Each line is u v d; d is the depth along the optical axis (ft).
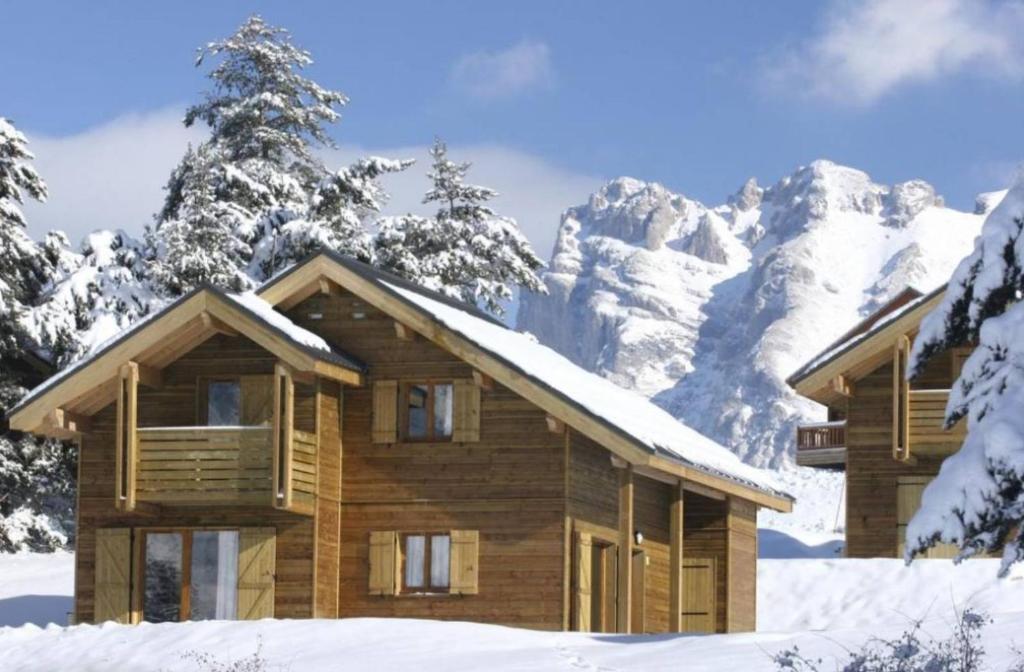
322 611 111.75
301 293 116.16
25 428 112.98
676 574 118.11
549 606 110.63
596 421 109.29
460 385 113.60
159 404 114.93
